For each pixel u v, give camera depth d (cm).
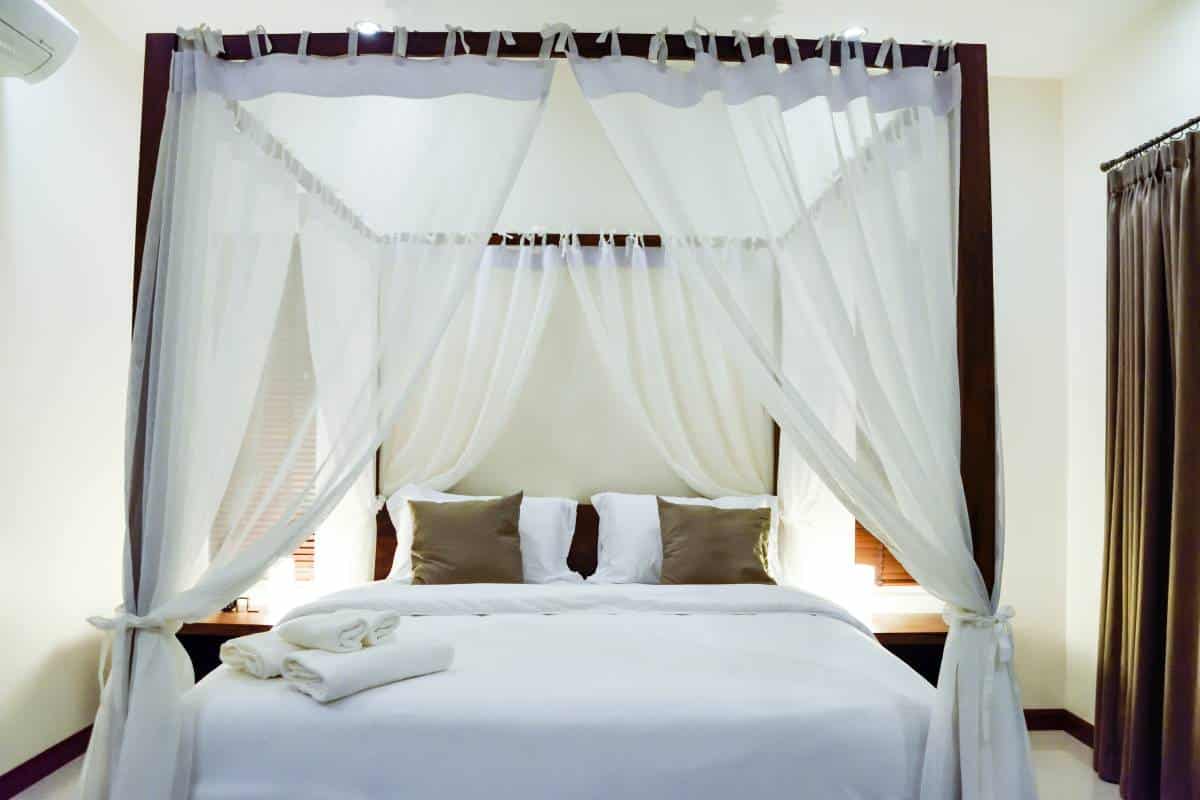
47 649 301
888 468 206
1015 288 372
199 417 199
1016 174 373
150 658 190
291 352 216
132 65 350
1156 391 282
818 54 211
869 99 207
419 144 202
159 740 186
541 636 256
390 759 187
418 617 284
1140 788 280
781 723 191
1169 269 278
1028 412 370
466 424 386
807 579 369
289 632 221
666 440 389
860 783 189
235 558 201
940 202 209
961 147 213
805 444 206
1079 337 362
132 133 352
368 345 204
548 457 401
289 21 316
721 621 279
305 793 185
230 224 203
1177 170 275
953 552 198
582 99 407
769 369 204
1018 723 196
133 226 354
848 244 205
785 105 206
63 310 310
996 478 205
